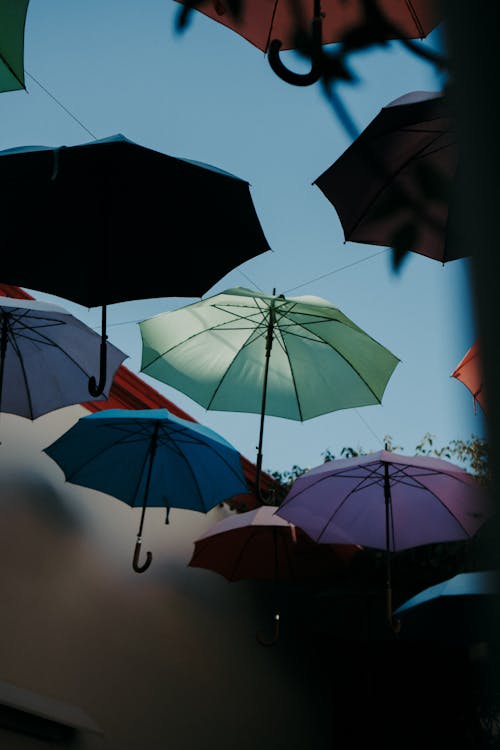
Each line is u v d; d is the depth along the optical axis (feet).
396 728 21.68
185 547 21.76
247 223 9.17
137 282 9.48
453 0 1.53
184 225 9.30
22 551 18.07
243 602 22.52
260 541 19.97
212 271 9.46
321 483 17.33
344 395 16.35
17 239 9.53
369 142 7.34
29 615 17.66
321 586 23.45
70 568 18.90
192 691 20.29
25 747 16.34
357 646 23.43
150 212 9.21
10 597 17.46
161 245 9.39
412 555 20.93
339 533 16.98
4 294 19.29
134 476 18.04
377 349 15.94
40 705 16.67
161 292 9.49
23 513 18.43
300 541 19.94
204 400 16.74
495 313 1.35
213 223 9.27
